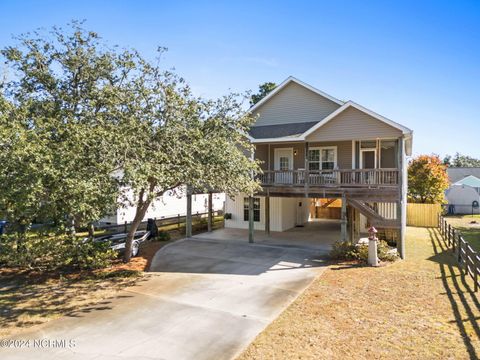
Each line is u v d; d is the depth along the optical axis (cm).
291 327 632
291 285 906
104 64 1170
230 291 860
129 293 852
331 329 620
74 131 830
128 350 550
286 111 1830
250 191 1166
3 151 762
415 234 1842
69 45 1172
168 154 937
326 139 1393
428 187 2536
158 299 804
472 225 2245
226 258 1241
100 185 794
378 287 873
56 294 849
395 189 1257
